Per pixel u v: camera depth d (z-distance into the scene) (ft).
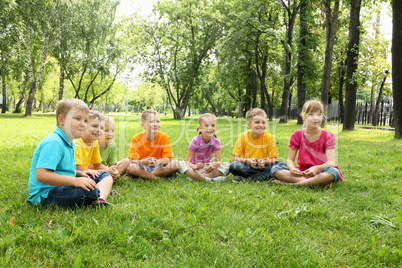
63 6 78.33
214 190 11.34
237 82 98.02
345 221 8.27
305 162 13.34
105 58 91.61
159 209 8.58
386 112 80.02
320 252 6.61
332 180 12.16
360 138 37.55
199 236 6.91
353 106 50.31
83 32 82.58
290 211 8.82
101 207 8.64
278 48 84.17
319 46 65.62
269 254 6.20
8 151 19.53
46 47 82.79
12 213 7.97
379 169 16.34
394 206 9.91
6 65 69.72
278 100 130.62
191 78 101.50
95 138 10.96
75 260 5.41
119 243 6.45
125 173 13.35
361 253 6.40
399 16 34.53
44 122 56.18
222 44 83.87
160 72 104.32
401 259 6.26
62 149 8.63
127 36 104.78
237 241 6.76
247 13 72.43
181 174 13.76
